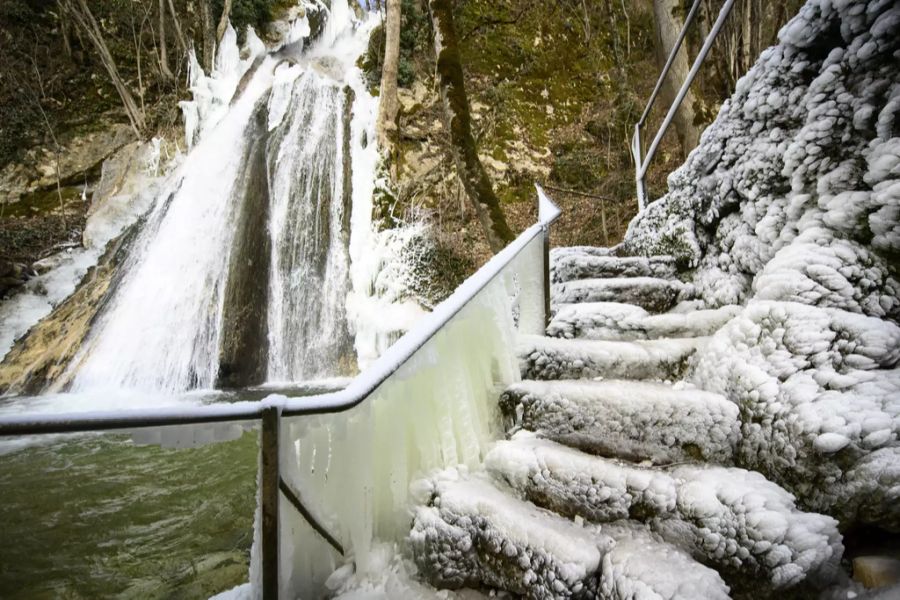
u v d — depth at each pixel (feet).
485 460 6.27
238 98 41.91
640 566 4.06
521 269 8.90
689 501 4.48
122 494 10.36
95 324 28.37
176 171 37.99
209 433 4.16
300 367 29.89
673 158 33.22
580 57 47.70
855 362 4.63
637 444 5.76
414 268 32.14
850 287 5.28
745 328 5.69
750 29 25.59
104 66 43.88
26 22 41.55
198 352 27.73
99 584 7.11
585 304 8.90
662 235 10.90
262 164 35.42
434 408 6.24
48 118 39.65
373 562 5.35
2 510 9.73
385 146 35.50
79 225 36.17
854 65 6.05
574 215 33.17
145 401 23.31
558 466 5.46
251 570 4.60
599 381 6.97
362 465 5.31
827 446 4.12
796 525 3.86
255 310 29.89
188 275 30.48
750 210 8.06
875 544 4.14
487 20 45.80
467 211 35.81
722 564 4.14
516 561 4.79
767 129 7.80
